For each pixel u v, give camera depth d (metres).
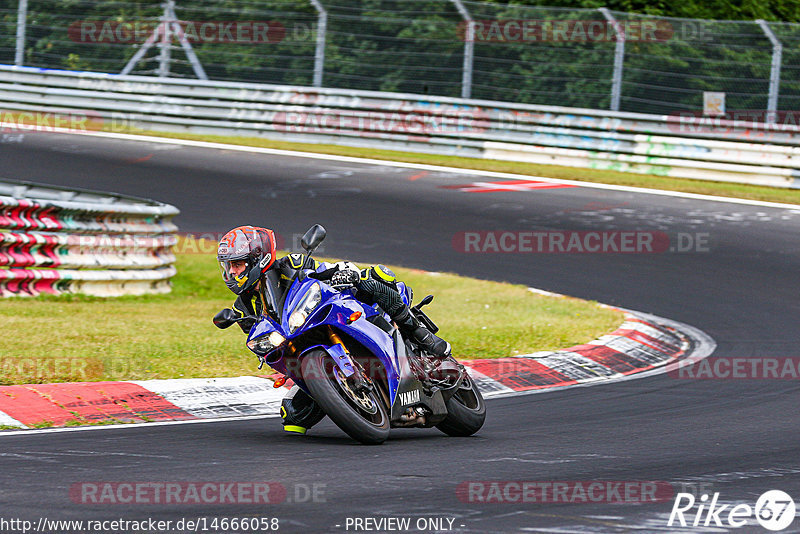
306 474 20.72
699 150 85.12
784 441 25.80
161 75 104.62
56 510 17.52
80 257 47.34
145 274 50.16
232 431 25.92
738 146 83.69
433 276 55.22
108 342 35.47
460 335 39.66
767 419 28.89
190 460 21.92
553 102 96.69
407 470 21.41
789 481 21.23
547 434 26.41
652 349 40.53
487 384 33.78
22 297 44.94
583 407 30.59
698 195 78.56
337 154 92.06
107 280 48.16
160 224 52.41
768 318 47.53
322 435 25.97
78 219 47.44
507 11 99.62
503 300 49.12
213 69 105.62
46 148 88.50
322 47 101.44
